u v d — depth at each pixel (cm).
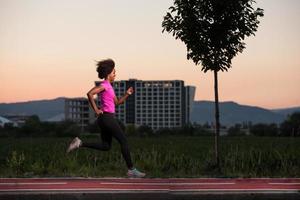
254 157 1608
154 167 1491
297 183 1155
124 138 1216
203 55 1423
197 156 1884
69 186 1085
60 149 2095
